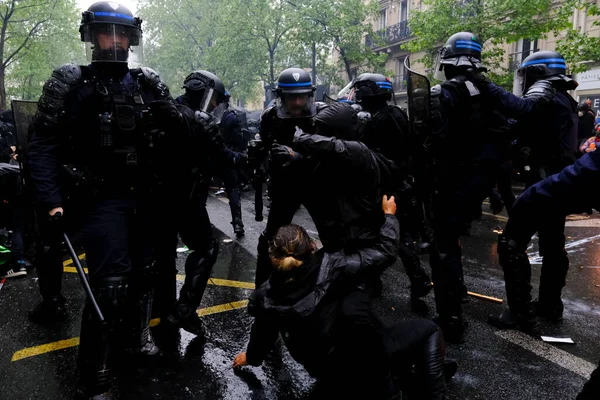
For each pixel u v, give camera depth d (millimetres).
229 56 26203
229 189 6066
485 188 3145
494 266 4910
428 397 2195
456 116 3045
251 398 2557
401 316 3602
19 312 3662
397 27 25234
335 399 2299
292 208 2658
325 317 2092
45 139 2402
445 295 3158
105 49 2453
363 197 2256
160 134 2549
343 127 2273
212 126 2869
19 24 25891
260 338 2477
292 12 22812
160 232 3020
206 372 2803
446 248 3178
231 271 4727
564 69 3314
